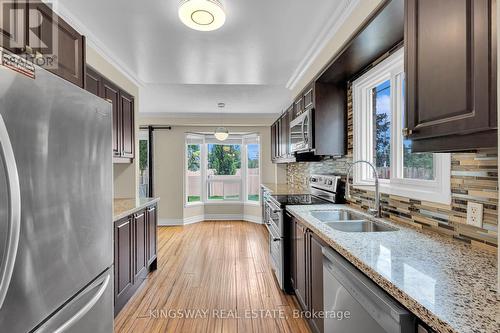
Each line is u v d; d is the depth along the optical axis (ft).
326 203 8.78
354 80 8.11
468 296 2.66
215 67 9.57
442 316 2.32
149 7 6.01
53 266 3.21
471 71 2.79
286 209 8.62
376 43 6.09
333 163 9.91
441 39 3.19
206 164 21.52
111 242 4.75
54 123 3.26
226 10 6.13
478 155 4.02
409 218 5.70
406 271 3.26
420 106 3.55
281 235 8.71
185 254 12.86
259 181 20.65
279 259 9.06
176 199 19.84
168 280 9.86
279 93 13.67
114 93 8.95
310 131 8.59
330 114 8.62
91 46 7.49
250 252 13.12
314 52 8.31
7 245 2.50
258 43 7.81
